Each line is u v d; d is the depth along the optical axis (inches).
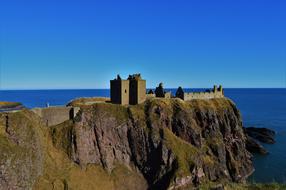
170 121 4768.7
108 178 4153.5
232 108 5871.1
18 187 3147.1
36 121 4013.3
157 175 4229.8
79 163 4062.5
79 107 4488.2
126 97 4980.3
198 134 4803.2
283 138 7111.2
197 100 5408.5
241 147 5452.8
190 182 4153.5
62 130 4215.1
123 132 4505.4
